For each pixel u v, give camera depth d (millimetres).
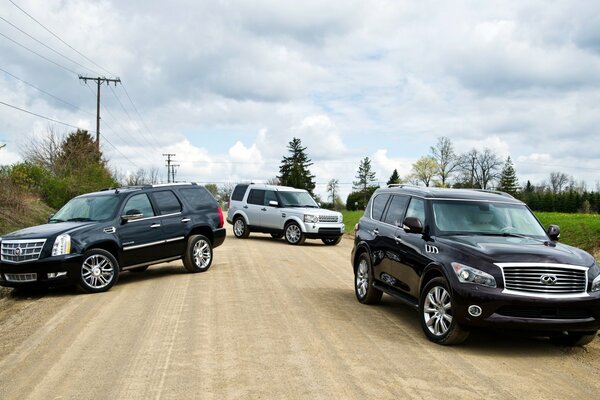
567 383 5367
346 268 13734
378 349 6410
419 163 89562
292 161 115312
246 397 4863
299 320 7820
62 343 6715
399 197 8812
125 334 7066
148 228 11500
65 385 5230
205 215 12922
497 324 6129
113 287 10844
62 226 10562
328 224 20234
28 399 4887
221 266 13758
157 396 4910
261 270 13008
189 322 7668
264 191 22062
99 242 10469
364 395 4918
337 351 6301
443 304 6672
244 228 22438
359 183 117062
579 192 89875
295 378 5363
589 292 6223
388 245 8383
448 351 6410
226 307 8695
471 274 6312
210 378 5367
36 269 9812
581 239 16172
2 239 10195
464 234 7355
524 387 5207
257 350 6309
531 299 6062
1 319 8484
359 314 8336
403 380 5336
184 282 11219
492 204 8000
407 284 7707
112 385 5207
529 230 7641
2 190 23609
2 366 5883
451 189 8586
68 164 37125
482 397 4910
